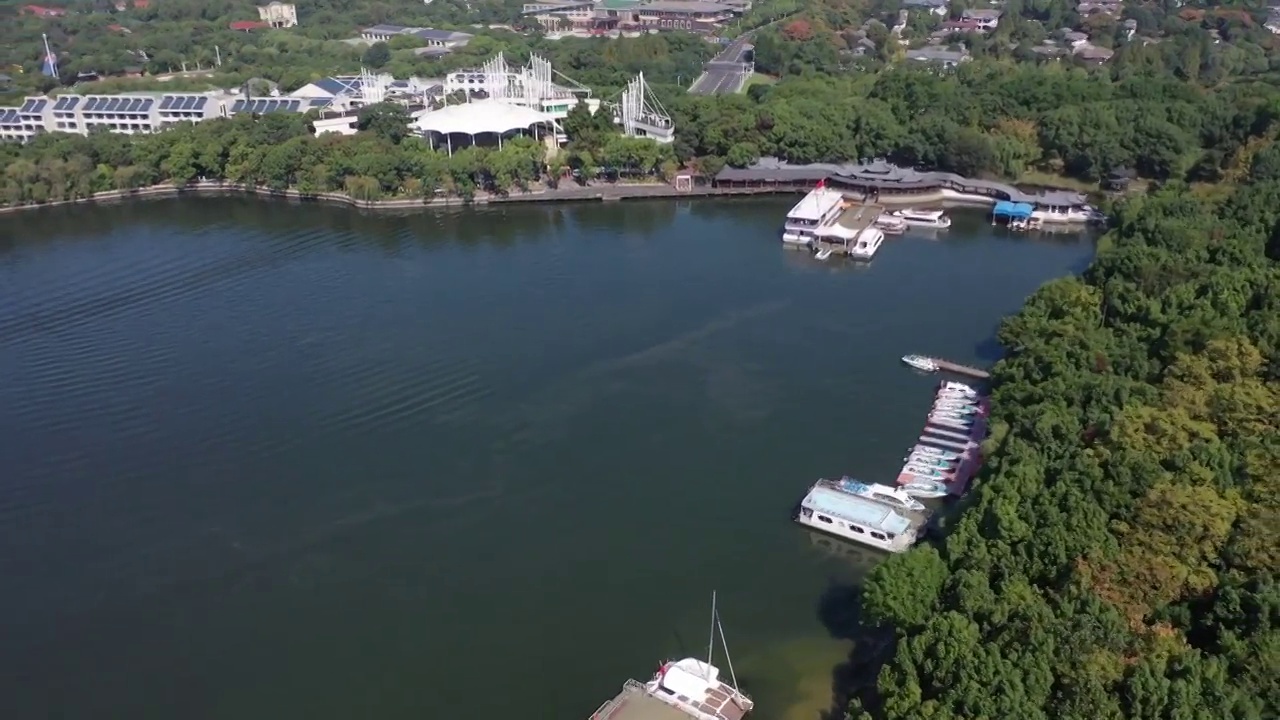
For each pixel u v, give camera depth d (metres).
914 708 115.62
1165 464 147.00
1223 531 131.38
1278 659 111.62
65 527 173.50
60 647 147.50
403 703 136.25
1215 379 171.50
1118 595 125.00
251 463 190.88
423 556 164.75
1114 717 108.69
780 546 165.38
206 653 145.88
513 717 133.75
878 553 163.38
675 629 148.12
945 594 134.00
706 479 183.25
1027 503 140.88
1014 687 112.00
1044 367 184.50
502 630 148.75
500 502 178.12
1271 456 144.88
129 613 153.88
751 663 141.25
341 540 169.00
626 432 198.62
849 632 146.62
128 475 187.62
